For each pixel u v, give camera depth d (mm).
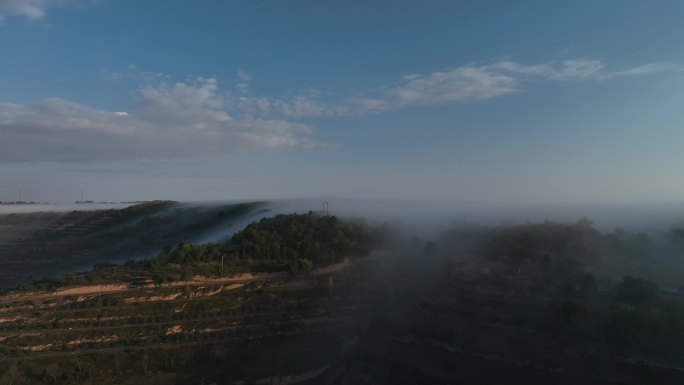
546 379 75125
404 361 85438
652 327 71938
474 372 79438
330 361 87375
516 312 87750
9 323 85938
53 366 76188
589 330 78062
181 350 87500
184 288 103625
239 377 80375
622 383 70188
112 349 85000
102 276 109375
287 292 107438
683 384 66688
